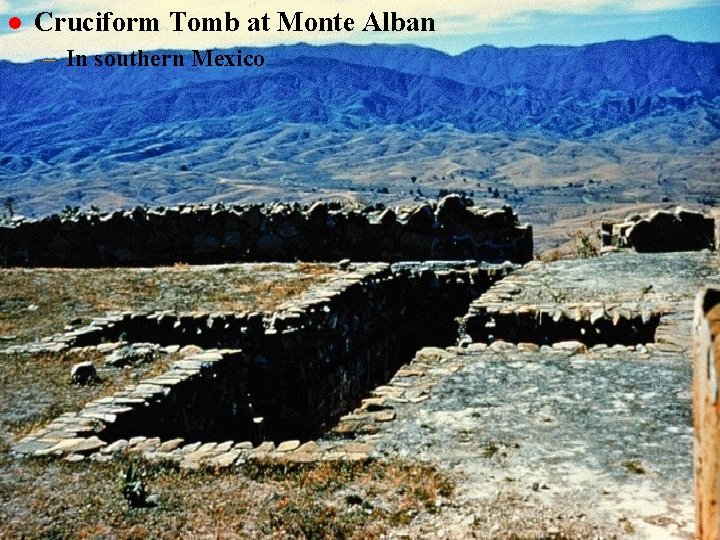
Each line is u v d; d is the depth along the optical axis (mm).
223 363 11203
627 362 9898
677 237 18547
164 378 10141
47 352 11727
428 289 16531
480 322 12453
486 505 6375
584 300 12898
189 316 13086
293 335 12141
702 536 3143
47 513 6707
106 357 11539
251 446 8086
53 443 8234
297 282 15375
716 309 3148
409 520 6262
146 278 16703
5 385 10398
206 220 19844
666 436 7508
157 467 7609
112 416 8852
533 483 6691
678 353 10094
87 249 19859
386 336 16031
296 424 12062
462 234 19266
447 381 9602
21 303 14828
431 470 7121
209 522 6449
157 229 19875
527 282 14773
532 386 9234
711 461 2889
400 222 19328
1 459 7883
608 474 6766
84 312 14078
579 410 8352
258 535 6211
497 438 7746
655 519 5934
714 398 2855
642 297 12852
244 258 19812
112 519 6551
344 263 17016
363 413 8664
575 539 5734
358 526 6234
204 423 10406
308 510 6535
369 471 7242
